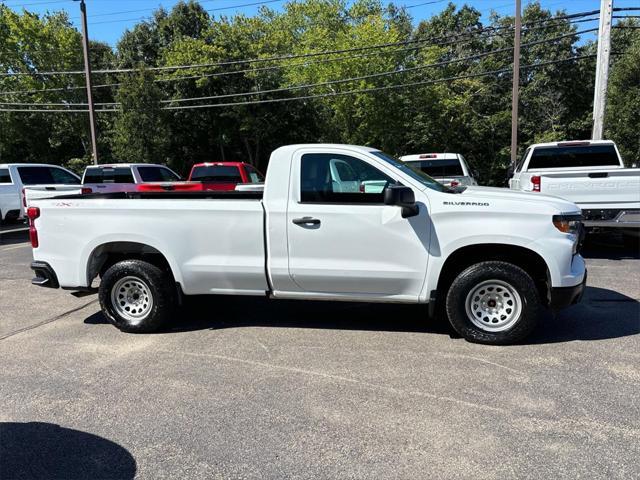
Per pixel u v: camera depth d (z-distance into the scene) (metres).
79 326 5.91
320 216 4.98
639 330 5.23
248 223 5.16
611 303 6.23
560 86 34.38
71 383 4.27
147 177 14.89
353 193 5.02
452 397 3.84
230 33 33.28
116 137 31.78
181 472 2.99
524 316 4.77
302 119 35.41
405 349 4.86
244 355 4.82
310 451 3.17
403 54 32.31
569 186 8.68
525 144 33.69
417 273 4.89
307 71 33.22
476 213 4.74
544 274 4.98
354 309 6.30
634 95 27.81
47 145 40.88
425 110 33.12
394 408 3.69
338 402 3.80
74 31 39.03
